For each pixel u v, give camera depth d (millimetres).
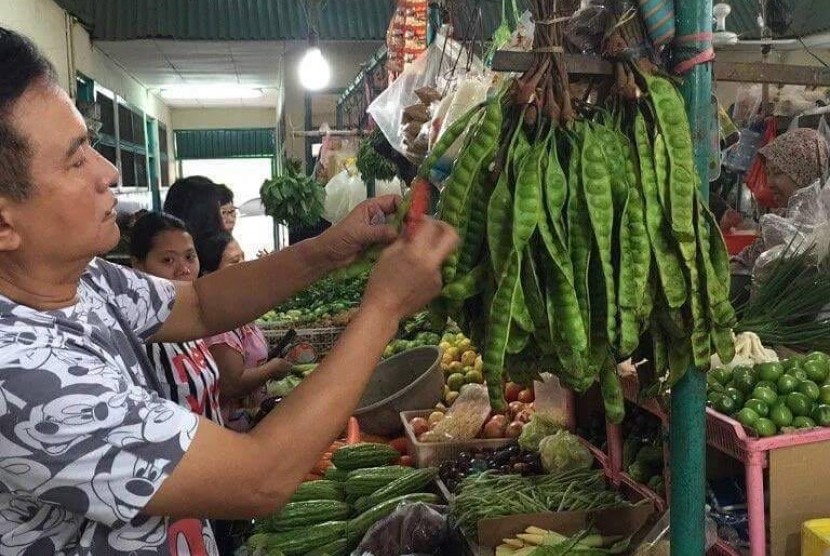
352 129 6938
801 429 1645
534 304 1089
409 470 2799
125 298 1318
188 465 900
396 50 3875
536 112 1136
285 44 7723
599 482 2320
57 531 981
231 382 2920
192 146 15500
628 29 1154
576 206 1104
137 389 954
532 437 2691
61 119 938
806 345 2205
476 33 3447
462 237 1139
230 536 2682
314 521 2607
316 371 987
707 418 1740
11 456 883
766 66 1268
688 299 1124
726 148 3604
